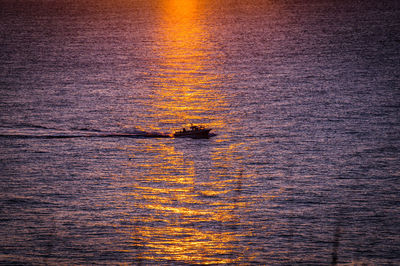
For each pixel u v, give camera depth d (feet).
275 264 245.24
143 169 358.64
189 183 335.06
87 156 380.78
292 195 313.94
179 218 288.71
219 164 364.99
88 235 270.87
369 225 278.67
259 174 345.72
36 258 249.75
